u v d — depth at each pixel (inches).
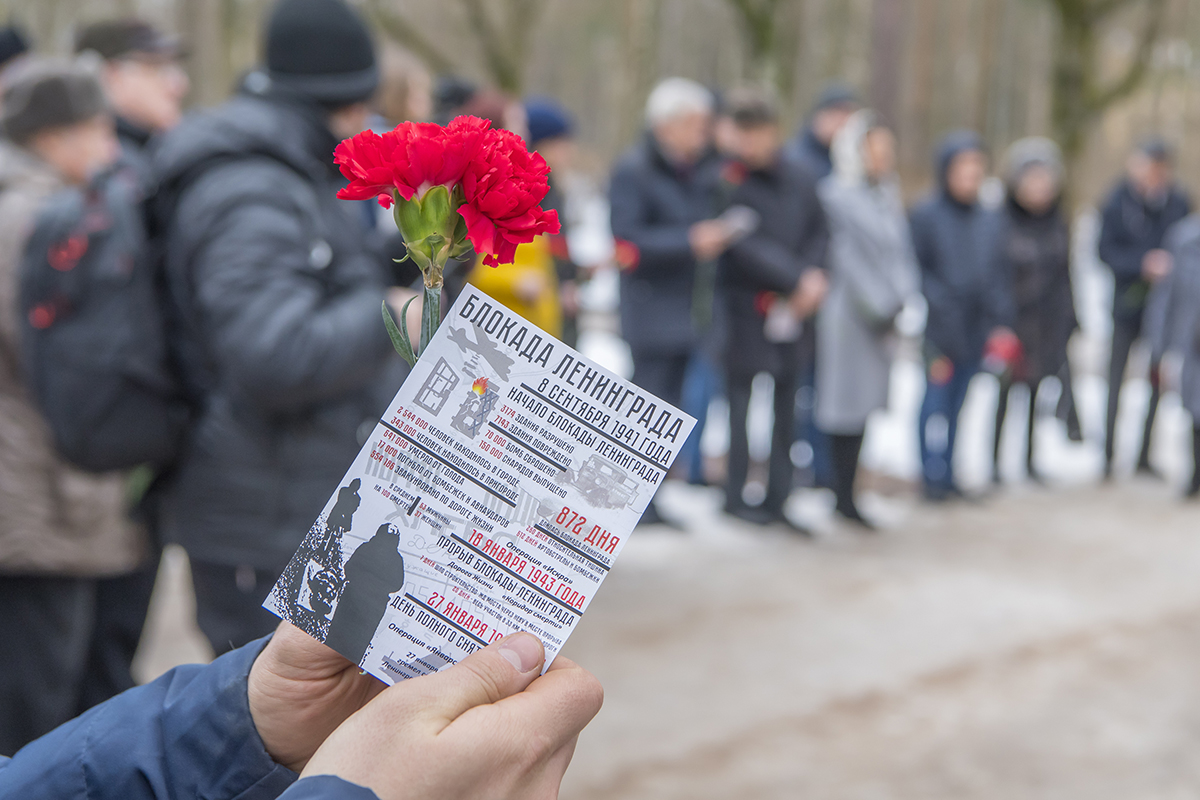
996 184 566.9
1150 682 129.9
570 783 101.4
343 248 67.9
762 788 102.0
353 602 21.7
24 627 76.1
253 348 62.1
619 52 446.6
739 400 183.3
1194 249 208.4
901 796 101.7
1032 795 103.2
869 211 175.2
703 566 165.0
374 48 72.0
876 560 171.8
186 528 68.6
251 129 65.2
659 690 122.3
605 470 21.6
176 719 25.5
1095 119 396.8
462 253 22.4
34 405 73.2
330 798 19.0
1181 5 495.5
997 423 216.7
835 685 125.9
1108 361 229.0
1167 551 182.9
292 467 67.2
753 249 166.7
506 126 133.6
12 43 128.1
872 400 182.7
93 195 69.6
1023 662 134.7
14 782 26.1
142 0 422.9
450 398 21.6
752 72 383.6
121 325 67.3
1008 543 184.1
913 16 546.0
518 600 21.8
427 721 19.9
